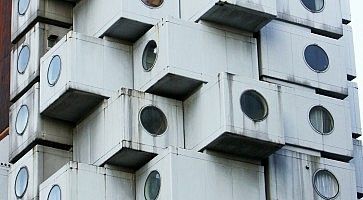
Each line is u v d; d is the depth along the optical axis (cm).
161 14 10119
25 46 10800
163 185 9194
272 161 9725
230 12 9825
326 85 10369
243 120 9331
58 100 9894
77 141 10144
